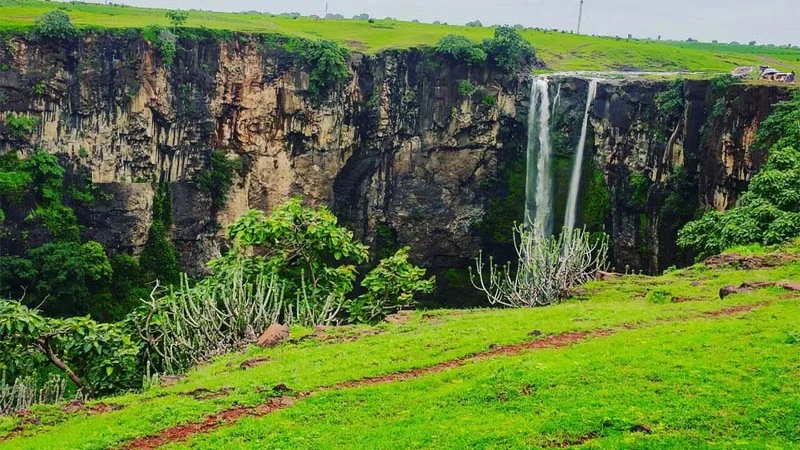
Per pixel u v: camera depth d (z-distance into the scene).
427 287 25.72
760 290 21.16
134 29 45.94
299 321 22.34
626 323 18.89
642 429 12.37
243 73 49.44
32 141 44.50
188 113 48.28
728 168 41.91
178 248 49.91
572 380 14.61
